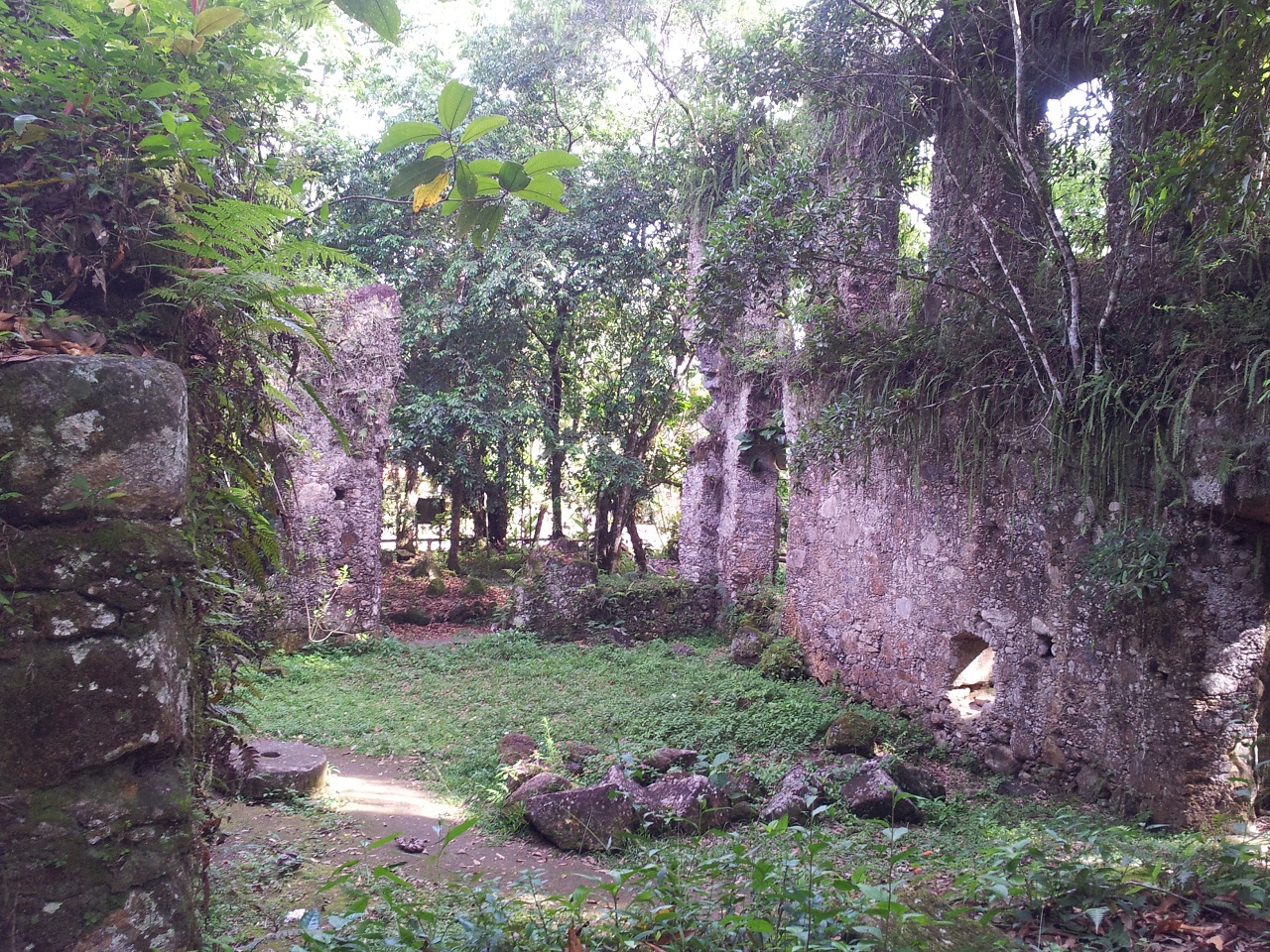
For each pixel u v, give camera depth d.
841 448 7.99
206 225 2.69
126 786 2.19
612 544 18.28
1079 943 2.96
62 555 2.12
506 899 3.71
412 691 9.27
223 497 3.01
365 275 14.83
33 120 2.58
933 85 7.60
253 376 3.22
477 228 2.04
